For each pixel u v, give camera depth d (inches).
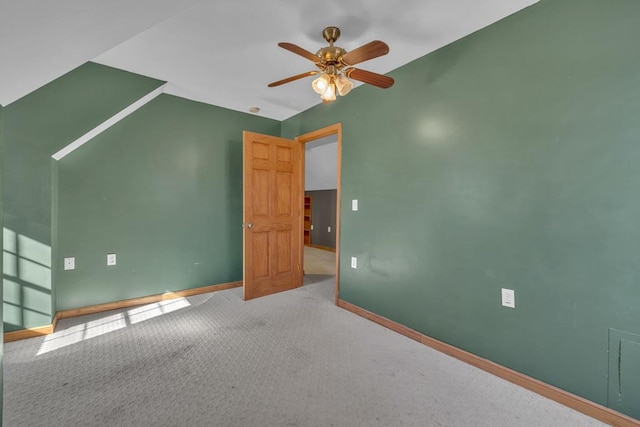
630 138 54.5
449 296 83.7
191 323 102.0
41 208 90.6
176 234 127.3
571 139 61.4
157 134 121.1
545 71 64.7
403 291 96.3
